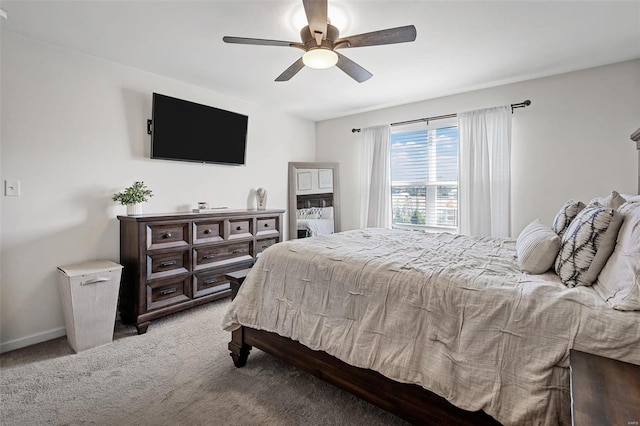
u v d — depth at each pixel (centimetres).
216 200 356
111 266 241
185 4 188
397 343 136
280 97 371
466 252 193
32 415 154
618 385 81
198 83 322
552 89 297
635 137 224
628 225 113
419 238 249
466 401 116
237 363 199
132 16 200
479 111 328
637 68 261
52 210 239
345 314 156
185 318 277
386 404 141
